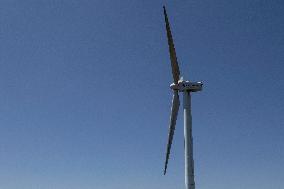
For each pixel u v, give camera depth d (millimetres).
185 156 33062
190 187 32125
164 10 35906
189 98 34844
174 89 35250
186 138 33500
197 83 34750
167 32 36156
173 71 36062
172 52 36000
